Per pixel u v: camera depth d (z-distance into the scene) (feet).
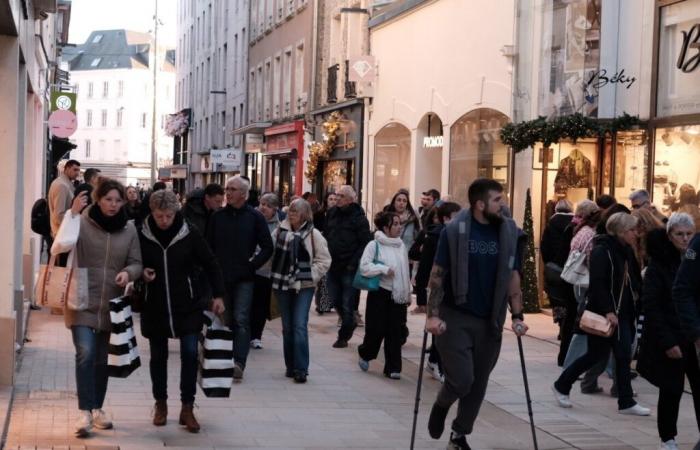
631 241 33.94
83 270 27.89
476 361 26.84
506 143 60.03
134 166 376.27
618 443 30.19
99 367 28.94
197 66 219.41
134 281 28.73
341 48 107.86
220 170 167.22
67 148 128.88
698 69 49.70
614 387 37.09
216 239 38.37
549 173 61.67
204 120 207.82
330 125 105.19
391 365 40.42
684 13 50.85
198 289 29.84
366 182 96.12
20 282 41.65
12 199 35.63
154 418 30.17
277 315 44.96
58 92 89.35
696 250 25.72
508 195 66.13
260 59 153.28
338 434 30.50
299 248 38.99
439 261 26.40
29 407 31.71
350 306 48.06
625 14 55.36
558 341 49.65
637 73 54.44
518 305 26.96
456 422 27.50
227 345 30.01
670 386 27.61
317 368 42.24
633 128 54.54
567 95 58.34
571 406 35.35
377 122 93.81
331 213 49.34
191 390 29.71
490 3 69.82
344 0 108.78
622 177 56.59
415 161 83.30
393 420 32.94
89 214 28.25
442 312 26.73
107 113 393.91
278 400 35.35
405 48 86.43
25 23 39.65
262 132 146.51
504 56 67.67
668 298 27.50
